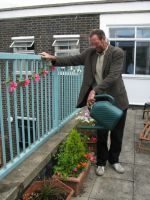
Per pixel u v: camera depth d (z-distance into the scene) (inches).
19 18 372.2
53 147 126.6
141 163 147.3
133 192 118.0
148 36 320.5
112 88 122.0
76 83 191.6
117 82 121.7
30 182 103.2
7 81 94.4
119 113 112.8
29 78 114.3
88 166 128.3
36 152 120.5
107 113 111.9
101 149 131.0
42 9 356.2
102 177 130.4
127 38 327.9
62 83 158.1
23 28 373.1
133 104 330.6
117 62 117.0
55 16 353.1
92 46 117.4
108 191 118.5
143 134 170.2
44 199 100.8
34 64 116.6
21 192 96.0
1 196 87.0
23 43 377.1
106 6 327.0
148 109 269.9
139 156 157.1
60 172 117.3
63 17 349.4
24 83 106.1
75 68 186.5
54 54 362.0
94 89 114.0
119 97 122.5
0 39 389.4
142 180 128.4
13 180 96.1
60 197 103.7
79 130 157.9
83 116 173.9
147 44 323.0
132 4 315.9
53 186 106.5
